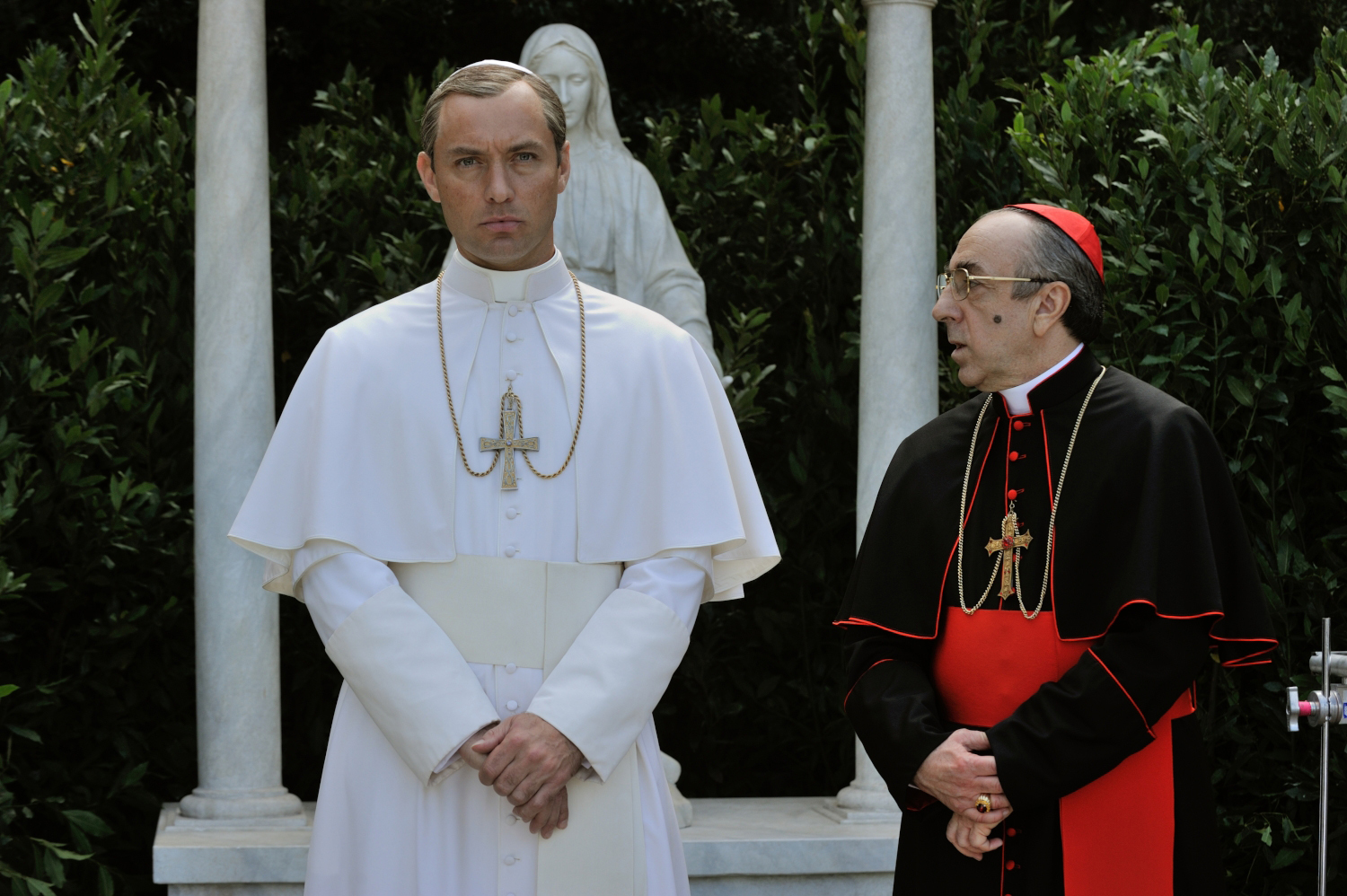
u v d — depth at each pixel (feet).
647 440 8.95
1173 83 17.35
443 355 8.94
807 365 20.85
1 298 16.25
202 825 15.39
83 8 24.45
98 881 17.11
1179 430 9.15
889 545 10.09
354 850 8.42
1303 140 16.03
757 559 9.64
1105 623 8.95
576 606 8.57
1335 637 15.71
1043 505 9.39
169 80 25.81
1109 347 16.17
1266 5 23.29
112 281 18.61
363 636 8.22
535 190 8.73
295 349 20.93
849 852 15.29
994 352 9.67
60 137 17.83
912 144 16.79
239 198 16.16
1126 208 16.21
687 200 21.49
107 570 17.63
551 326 9.07
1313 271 15.94
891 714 9.28
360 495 8.67
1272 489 16.01
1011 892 8.98
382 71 26.71
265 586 9.40
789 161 21.47
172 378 18.86
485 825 8.36
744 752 20.77
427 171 9.18
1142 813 8.87
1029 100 18.08
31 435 16.79
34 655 17.43
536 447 8.73
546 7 26.08
